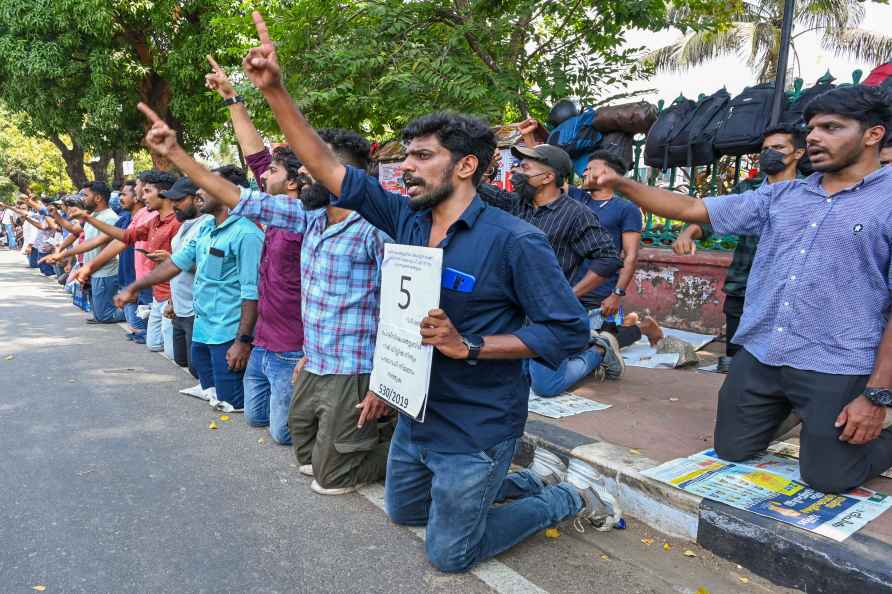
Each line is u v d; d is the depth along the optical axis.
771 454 3.13
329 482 3.16
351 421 3.11
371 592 2.37
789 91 5.46
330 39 7.43
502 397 2.36
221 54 12.63
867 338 2.54
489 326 2.30
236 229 4.23
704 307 6.20
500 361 2.35
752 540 2.46
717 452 3.08
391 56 7.08
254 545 2.69
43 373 5.54
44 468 3.48
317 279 3.13
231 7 10.74
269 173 3.58
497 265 2.23
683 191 6.36
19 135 31.94
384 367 2.43
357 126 8.20
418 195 2.25
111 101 13.89
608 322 5.21
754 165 6.29
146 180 5.93
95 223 5.84
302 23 7.30
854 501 2.60
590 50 8.12
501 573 2.50
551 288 2.20
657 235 6.69
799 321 2.68
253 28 8.03
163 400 4.79
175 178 6.04
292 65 7.40
